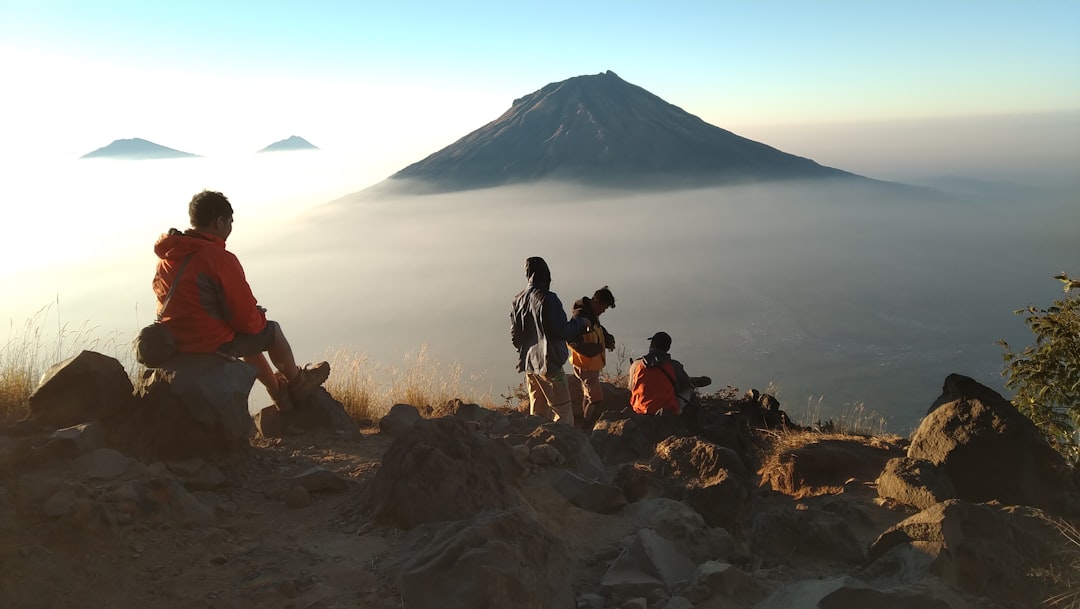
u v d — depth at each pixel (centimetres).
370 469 414
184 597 267
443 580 261
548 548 297
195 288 395
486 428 564
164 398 379
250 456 410
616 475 423
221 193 412
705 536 349
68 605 257
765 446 563
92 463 351
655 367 600
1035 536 305
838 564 322
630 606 271
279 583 275
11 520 299
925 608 243
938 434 422
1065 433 672
